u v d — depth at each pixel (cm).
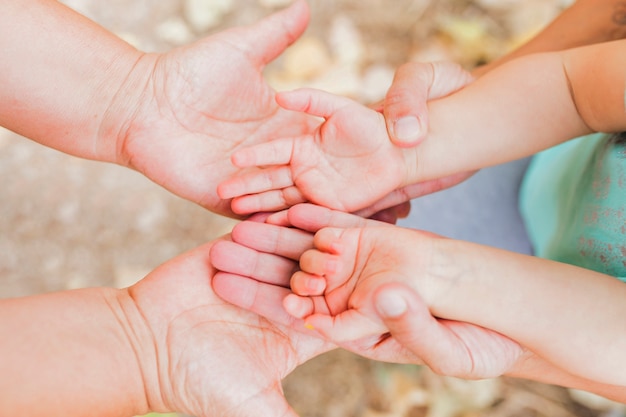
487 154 53
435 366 46
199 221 73
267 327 50
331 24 79
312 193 52
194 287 50
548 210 59
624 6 57
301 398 70
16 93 52
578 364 47
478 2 80
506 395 70
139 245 72
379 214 57
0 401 43
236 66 54
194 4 78
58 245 71
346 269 48
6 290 70
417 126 50
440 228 61
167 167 54
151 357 48
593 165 53
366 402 70
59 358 45
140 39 77
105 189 73
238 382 47
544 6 80
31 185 72
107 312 48
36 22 52
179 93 53
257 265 50
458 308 47
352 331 46
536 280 47
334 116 51
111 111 54
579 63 51
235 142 55
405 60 79
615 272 50
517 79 53
